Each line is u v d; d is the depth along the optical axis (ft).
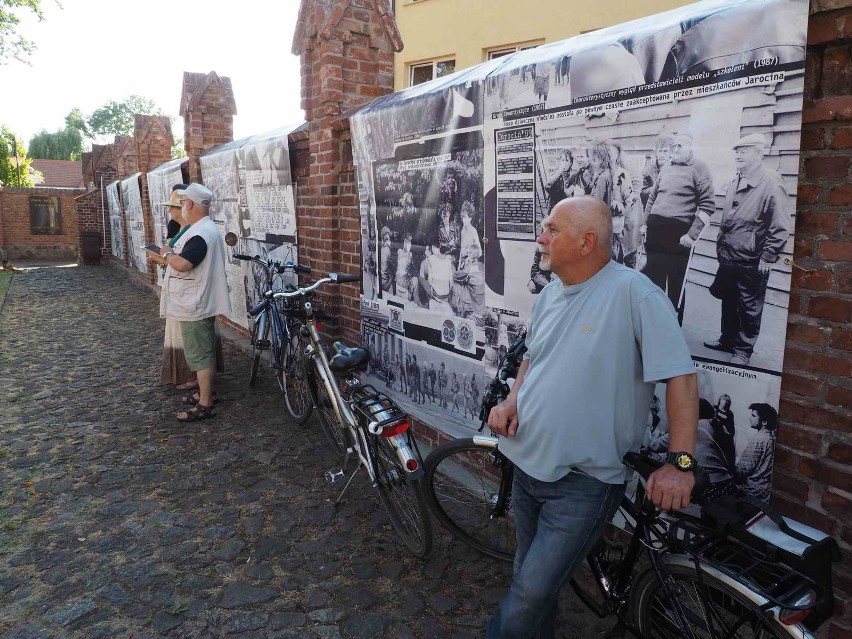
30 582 9.36
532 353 6.86
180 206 16.66
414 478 9.00
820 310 6.40
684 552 6.57
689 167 7.23
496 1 40.34
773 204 6.51
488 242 10.79
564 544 6.31
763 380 6.84
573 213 6.24
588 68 8.34
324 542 10.45
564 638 8.18
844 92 6.05
